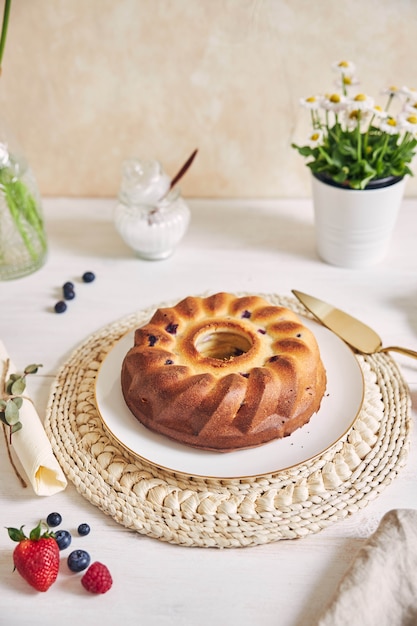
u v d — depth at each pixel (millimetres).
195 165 1334
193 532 823
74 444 918
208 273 1191
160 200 1168
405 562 764
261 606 765
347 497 849
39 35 1222
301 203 1348
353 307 1107
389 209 1120
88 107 1286
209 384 879
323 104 1082
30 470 860
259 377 880
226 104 1268
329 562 800
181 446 892
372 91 1240
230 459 873
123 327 1077
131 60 1238
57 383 998
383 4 1162
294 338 942
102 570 774
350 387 952
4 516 852
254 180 1345
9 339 1081
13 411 888
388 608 744
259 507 846
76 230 1306
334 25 1186
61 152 1337
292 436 896
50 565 768
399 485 869
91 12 1200
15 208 1141
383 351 1013
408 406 946
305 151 1129
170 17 1198
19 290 1175
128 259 1234
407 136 1090
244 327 960
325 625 722
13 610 768
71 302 1145
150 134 1309
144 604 770
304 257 1218
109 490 866
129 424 919
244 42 1211
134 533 836
